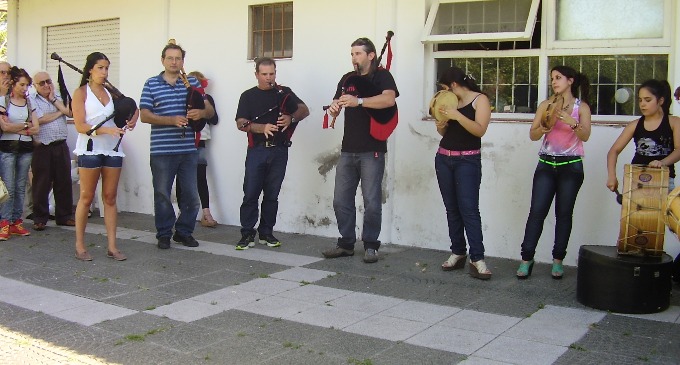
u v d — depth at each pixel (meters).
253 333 4.75
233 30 8.51
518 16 6.78
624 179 5.30
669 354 4.35
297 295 5.67
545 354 4.34
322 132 7.91
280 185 7.40
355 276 6.27
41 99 8.48
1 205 7.89
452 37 6.92
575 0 6.58
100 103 6.55
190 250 7.31
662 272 5.15
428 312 5.21
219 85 8.65
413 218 7.40
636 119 6.10
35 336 4.70
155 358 4.30
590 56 6.56
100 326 4.90
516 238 6.84
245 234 7.36
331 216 7.95
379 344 4.53
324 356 4.32
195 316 5.12
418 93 7.26
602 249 5.45
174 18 9.01
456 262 6.45
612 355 4.33
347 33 7.65
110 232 6.90
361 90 6.46
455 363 4.20
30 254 7.14
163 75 7.19
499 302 5.46
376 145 6.59
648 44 6.26
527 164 6.71
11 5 10.95
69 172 8.71
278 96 7.11
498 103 7.02
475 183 6.16
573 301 5.49
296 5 7.98
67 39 10.36
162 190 7.27
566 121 5.64
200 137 7.98
